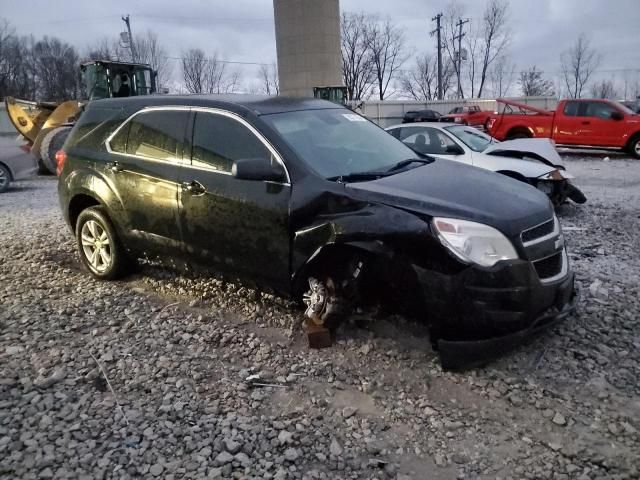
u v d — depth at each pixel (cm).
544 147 902
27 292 527
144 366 382
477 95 6244
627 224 780
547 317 367
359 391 354
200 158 454
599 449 293
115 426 313
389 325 428
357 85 6256
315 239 387
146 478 272
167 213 470
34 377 366
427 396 346
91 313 473
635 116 1686
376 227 362
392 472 280
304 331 426
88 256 567
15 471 275
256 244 419
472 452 295
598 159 1723
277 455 291
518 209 370
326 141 444
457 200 369
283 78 3581
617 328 427
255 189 416
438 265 345
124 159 506
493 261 343
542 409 330
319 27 3438
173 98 491
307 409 334
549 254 371
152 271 557
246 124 433
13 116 1628
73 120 1540
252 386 359
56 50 6406
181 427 313
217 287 520
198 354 400
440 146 891
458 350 354
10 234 772
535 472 279
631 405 331
